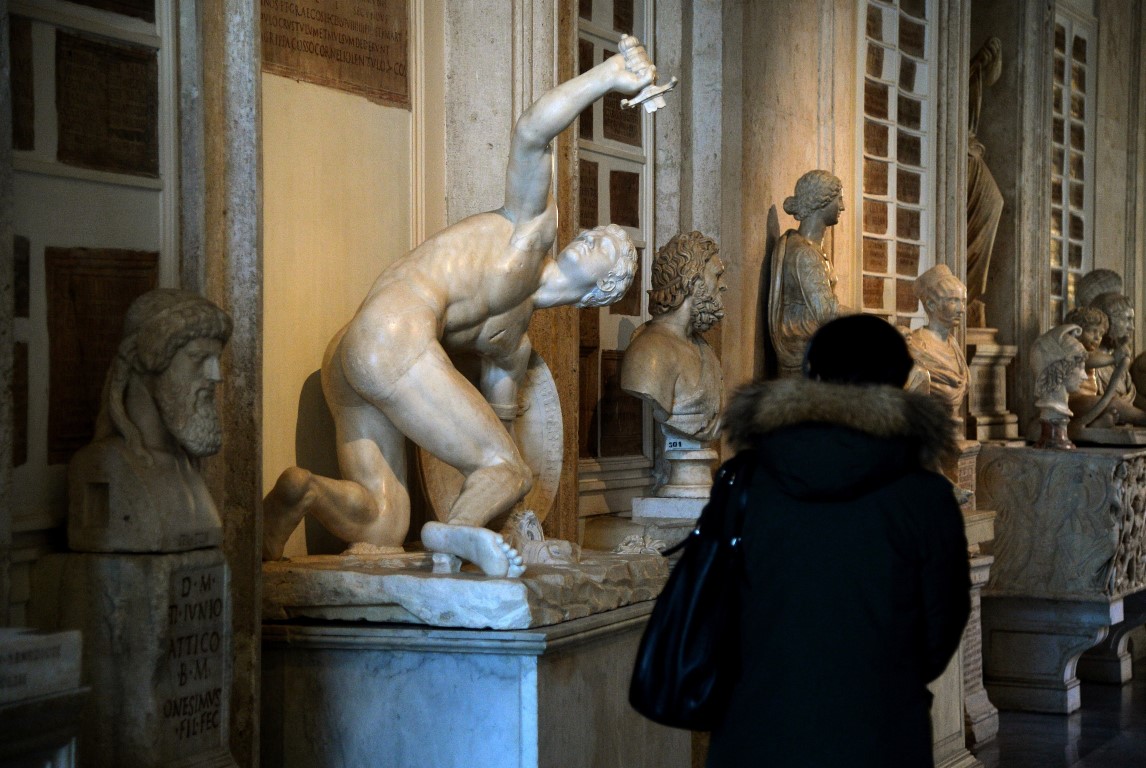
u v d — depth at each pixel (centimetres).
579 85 459
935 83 948
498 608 409
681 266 615
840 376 331
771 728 309
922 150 942
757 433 326
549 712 418
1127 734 845
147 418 370
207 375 372
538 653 407
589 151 659
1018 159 1065
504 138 576
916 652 313
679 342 618
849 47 843
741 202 722
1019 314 1064
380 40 546
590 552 511
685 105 708
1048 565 904
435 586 417
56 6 379
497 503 446
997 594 910
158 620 359
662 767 493
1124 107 1293
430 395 446
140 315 368
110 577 360
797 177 788
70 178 382
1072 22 1180
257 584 419
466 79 580
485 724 415
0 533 339
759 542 320
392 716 425
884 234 892
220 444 375
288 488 449
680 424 613
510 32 577
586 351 657
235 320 418
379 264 545
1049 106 1091
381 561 455
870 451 313
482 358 501
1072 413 968
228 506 413
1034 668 915
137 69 402
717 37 704
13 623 364
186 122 412
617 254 495
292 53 504
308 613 432
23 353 368
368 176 540
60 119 380
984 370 1008
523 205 478
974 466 823
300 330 507
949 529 315
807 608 312
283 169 498
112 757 358
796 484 316
